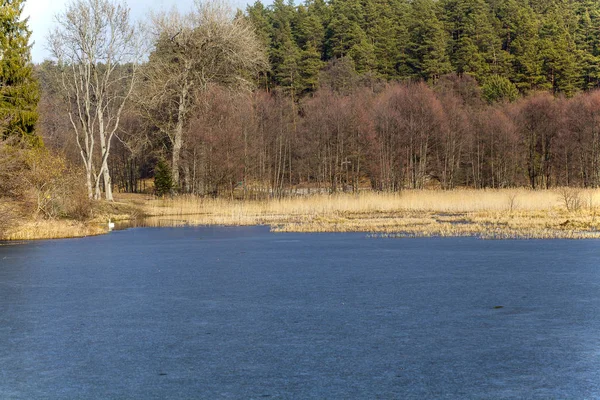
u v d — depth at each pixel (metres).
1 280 17.38
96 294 14.82
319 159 74.44
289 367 8.69
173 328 11.11
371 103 85.81
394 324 11.18
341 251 23.78
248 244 27.28
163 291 15.12
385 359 9.02
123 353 9.52
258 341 10.11
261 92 80.75
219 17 62.97
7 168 35.00
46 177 37.97
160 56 62.34
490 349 9.49
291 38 125.19
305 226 35.12
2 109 40.16
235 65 64.75
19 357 9.37
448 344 9.79
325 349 9.59
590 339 10.01
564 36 121.75
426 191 56.34
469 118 86.62
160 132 66.75
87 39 50.38
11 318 12.14
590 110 79.94
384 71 116.75
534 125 84.94
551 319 11.45
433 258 21.09
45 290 15.52
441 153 84.31
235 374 8.40
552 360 8.89
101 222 43.72
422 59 116.06
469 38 120.12
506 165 82.00
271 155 74.06
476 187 81.62
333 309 12.59
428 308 12.56
